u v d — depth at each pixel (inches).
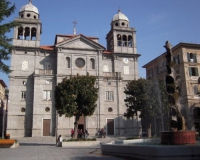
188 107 2260.1
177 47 2456.9
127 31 2603.3
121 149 666.2
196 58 2431.1
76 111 1375.5
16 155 778.8
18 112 2149.4
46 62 2345.0
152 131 2315.5
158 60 2856.8
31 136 2107.5
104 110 2278.5
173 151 512.4
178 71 2450.8
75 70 2294.5
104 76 2341.3
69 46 2324.1
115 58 2491.4
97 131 2183.8
